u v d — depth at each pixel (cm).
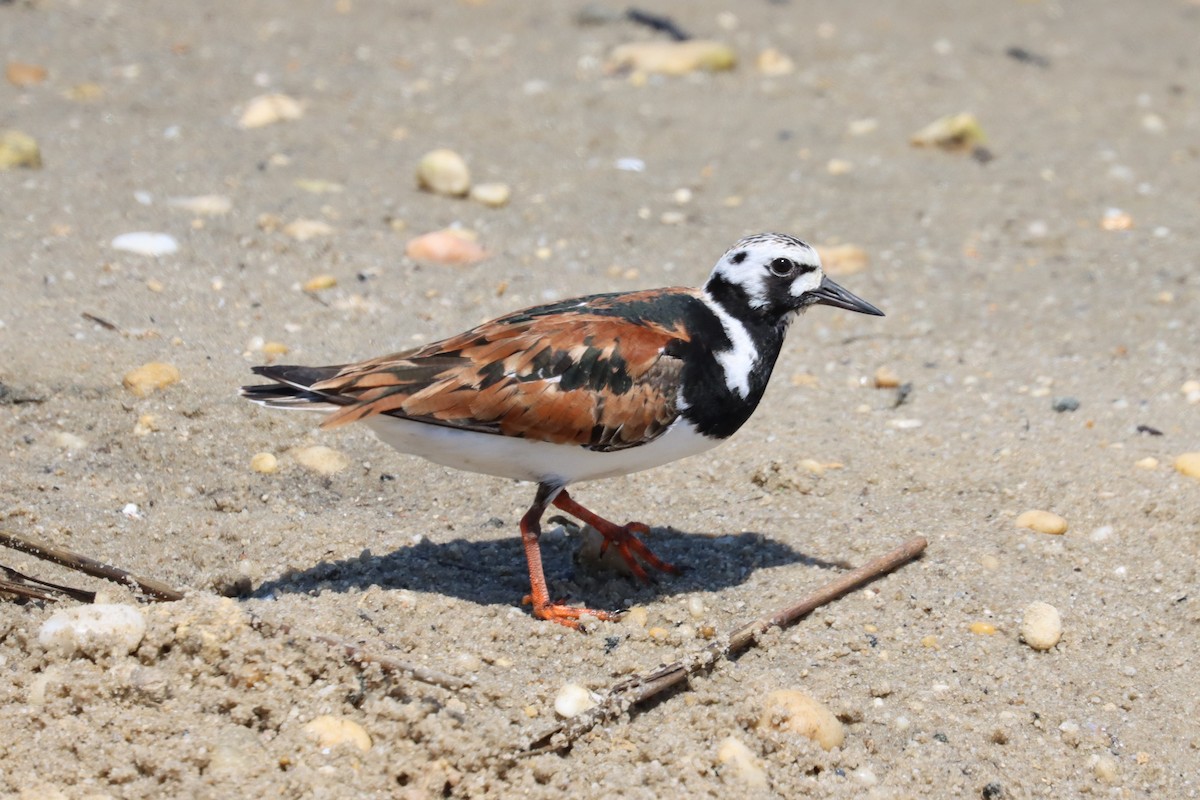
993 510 1199
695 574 1091
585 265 1655
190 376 1299
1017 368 1473
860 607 1050
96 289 1448
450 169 1805
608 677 947
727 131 2089
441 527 1149
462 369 963
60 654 916
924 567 1101
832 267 1695
